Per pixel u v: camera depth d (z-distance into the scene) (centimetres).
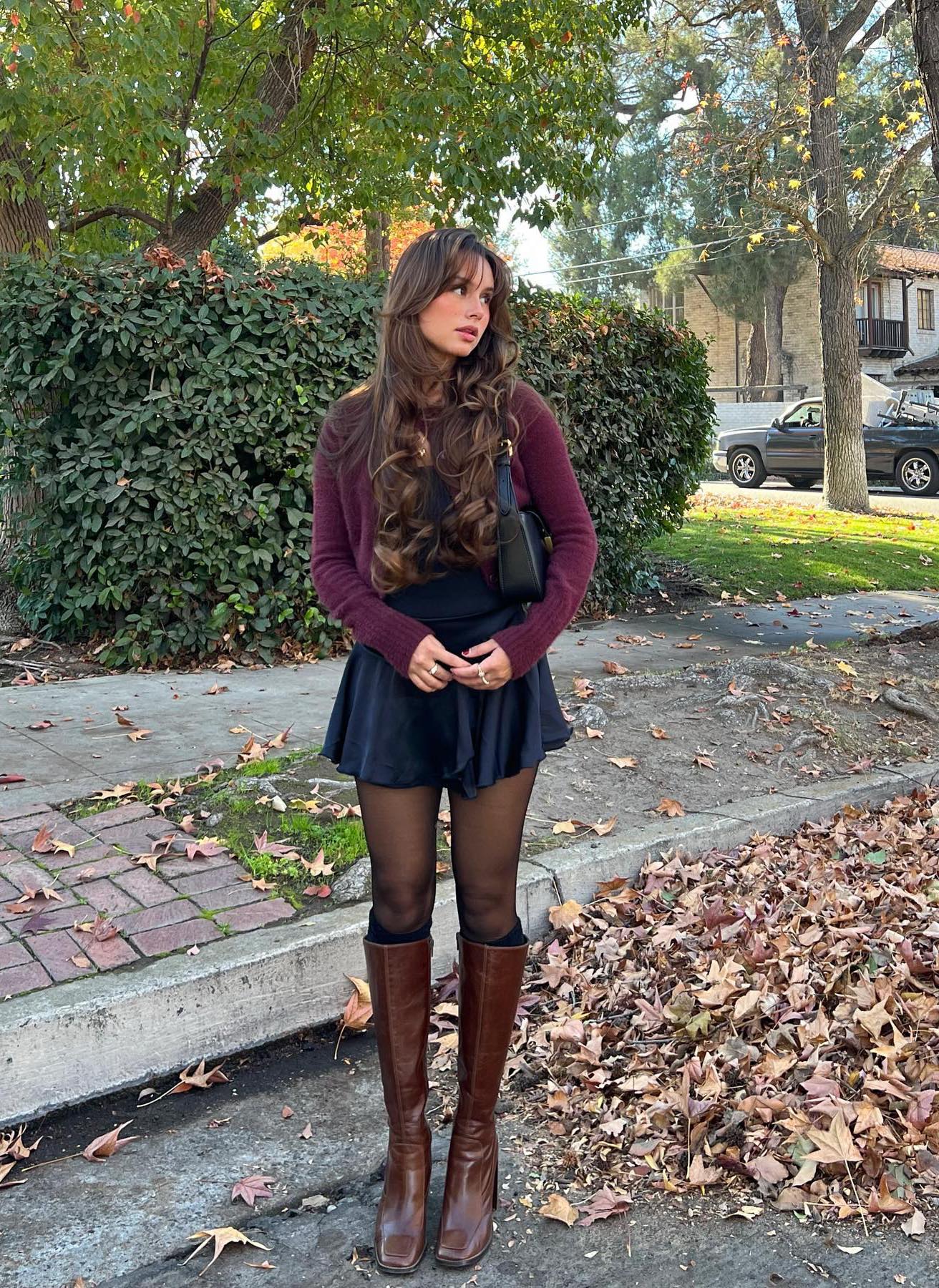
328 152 965
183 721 479
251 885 306
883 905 332
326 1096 250
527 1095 251
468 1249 195
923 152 1479
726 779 417
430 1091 251
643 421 829
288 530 636
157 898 296
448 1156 216
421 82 820
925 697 523
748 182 1592
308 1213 210
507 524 185
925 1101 232
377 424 187
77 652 625
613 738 441
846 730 471
